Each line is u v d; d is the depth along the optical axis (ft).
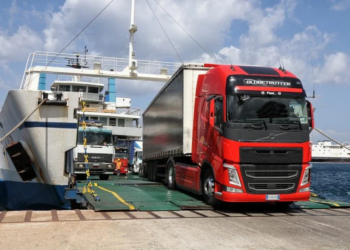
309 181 32.89
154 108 63.52
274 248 20.51
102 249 19.81
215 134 33.40
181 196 40.83
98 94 126.72
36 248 19.92
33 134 34.88
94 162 71.10
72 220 27.37
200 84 40.16
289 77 33.71
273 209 34.83
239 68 34.71
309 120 33.37
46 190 36.68
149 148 67.67
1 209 42.78
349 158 320.70
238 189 31.12
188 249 20.10
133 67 74.33
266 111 32.09
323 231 25.07
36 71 69.82
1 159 42.96
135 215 29.89
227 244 21.25
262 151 31.45
